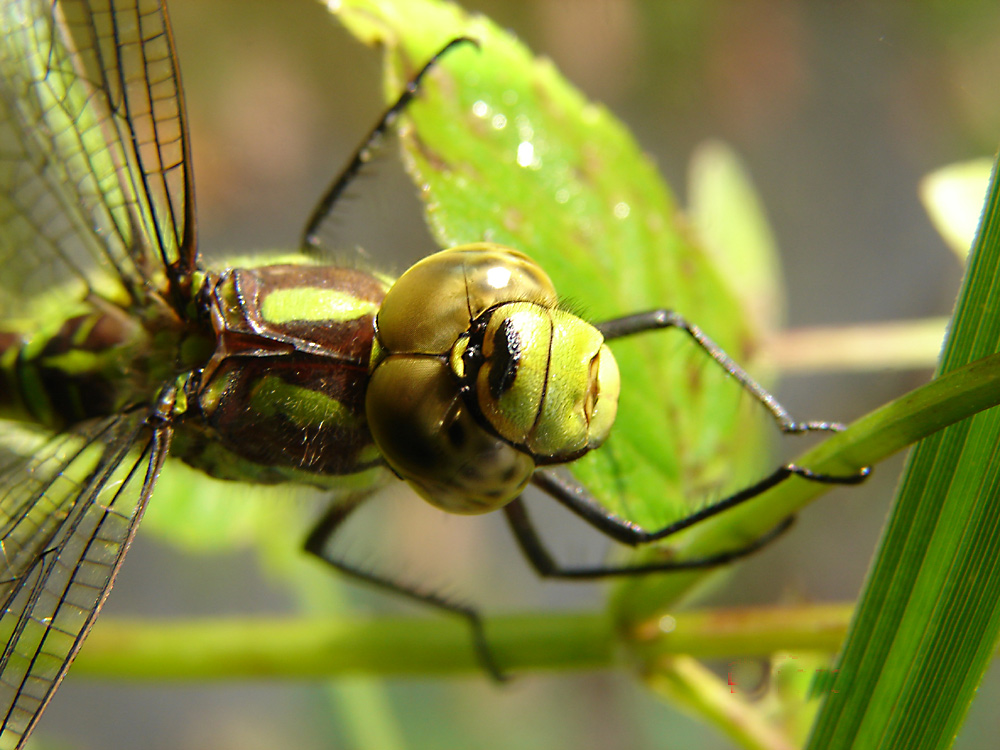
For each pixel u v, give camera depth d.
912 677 0.10
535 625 0.11
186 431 0.11
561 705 0.21
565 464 0.11
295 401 0.11
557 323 0.10
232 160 0.23
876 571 0.10
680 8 0.23
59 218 0.12
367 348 0.11
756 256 0.13
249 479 0.11
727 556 0.11
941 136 0.22
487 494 0.10
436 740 0.21
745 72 0.24
